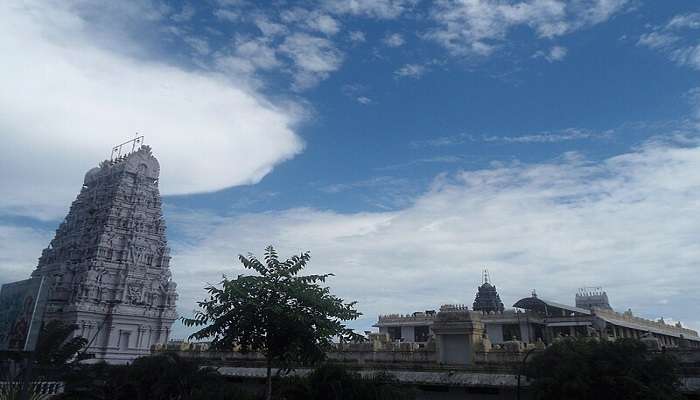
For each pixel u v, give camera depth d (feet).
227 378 169.78
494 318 224.12
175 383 126.62
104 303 307.17
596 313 200.23
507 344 128.47
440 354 137.80
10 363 125.49
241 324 109.81
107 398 131.23
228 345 114.21
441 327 139.64
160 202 355.36
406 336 256.73
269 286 113.50
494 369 127.13
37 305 108.17
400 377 135.54
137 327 317.83
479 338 136.87
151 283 331.36
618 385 93.81
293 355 116.06
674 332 263.29
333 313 117.19
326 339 119.85
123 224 329.52
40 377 129.70
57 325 141.90
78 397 128.16
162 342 326.65
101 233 318.45
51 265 336.08
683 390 102.99
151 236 342.03
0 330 115.03
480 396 128.26
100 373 134.21
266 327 112.06
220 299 114.83
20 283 116.88
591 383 95.71
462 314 138.51
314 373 116.47
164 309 332.60
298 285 114.62
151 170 356.18
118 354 302.45
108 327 303.89
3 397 119.75
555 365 103.19
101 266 311.68
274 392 123.85
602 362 97.55
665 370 97.81
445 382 128.67
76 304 292.81
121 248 324.60
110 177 347.97
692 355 110.32
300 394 111.75
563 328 205.98
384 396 109.40
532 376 108.58
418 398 135.54
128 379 130.00
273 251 121.60
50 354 131.44
